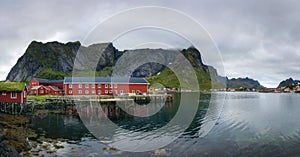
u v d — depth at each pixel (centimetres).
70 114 3431
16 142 1616
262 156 1444
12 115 3278
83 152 1477
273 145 1652
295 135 1925
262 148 1585
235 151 1516
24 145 1587
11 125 2461
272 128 2220
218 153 1472
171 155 1424
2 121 2622
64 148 1568
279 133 1995
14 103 3591
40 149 1542
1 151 1250
